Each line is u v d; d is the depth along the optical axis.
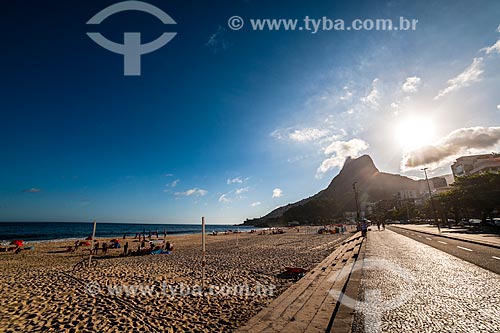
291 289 6.77
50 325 6.00
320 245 24.11
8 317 6.54
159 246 25.73
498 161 61.00
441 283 7.44
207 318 6.12
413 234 31.06
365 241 22.11
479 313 5.07
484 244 17.47
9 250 25.62
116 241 28.89
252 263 14.68
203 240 8.60
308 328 4.35
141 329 5.62
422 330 4.39
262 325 4.49
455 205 44.16
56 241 40.50
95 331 5.61
